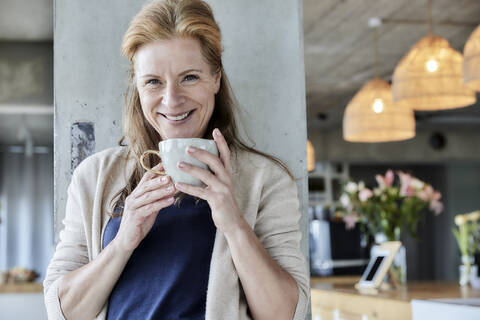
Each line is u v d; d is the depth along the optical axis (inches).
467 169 377.1
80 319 36.6
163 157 33.8
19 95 166.9
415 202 135.8
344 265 254.8
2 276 175.2
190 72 36.9
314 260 259.3
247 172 41.9
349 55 216.1
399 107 150.4
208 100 38.6
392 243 115.6
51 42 170.1
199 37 37.0
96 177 42.3
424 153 356.2
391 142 352.5
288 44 60.1
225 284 36.6
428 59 124.4
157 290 36.5
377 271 114.6
